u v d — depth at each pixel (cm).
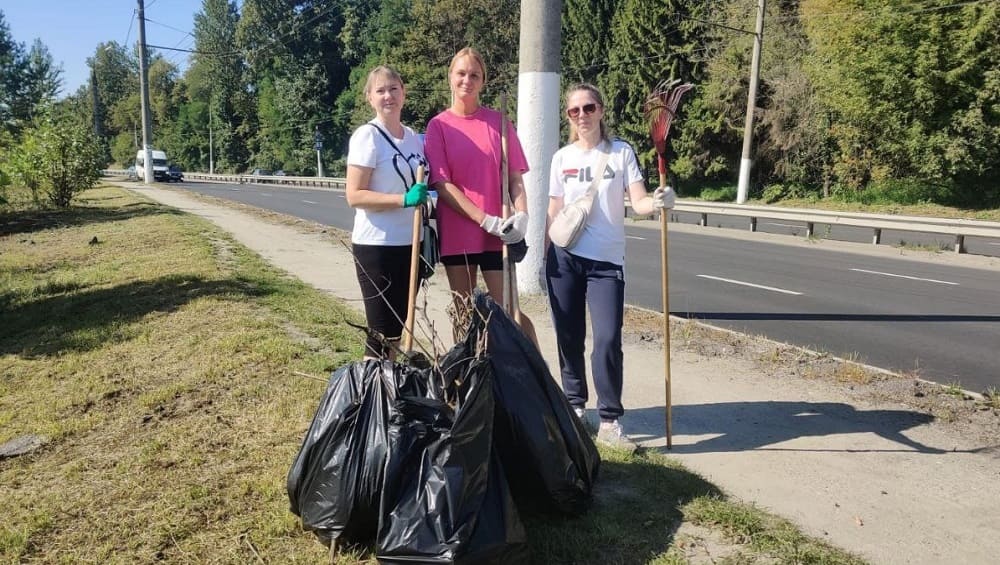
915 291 1007
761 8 2661
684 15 3612
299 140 7262
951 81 2417
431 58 5434
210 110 8556
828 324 783
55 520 325
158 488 352
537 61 811
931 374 596
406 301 387
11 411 473
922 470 387
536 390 312
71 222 1791
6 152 2055
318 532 293
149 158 4334
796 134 3173
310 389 485
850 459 401
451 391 296
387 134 372
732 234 1867
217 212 2092
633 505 337
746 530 316
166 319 691
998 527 329
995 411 479
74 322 713
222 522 320
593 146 415
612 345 403
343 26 7212
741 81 3366
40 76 4750
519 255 377
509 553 272
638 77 3719
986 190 2558
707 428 448
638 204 406
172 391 486
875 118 2664
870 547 310
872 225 1628
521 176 401
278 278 935
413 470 278
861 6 2617
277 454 386
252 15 7544
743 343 661
